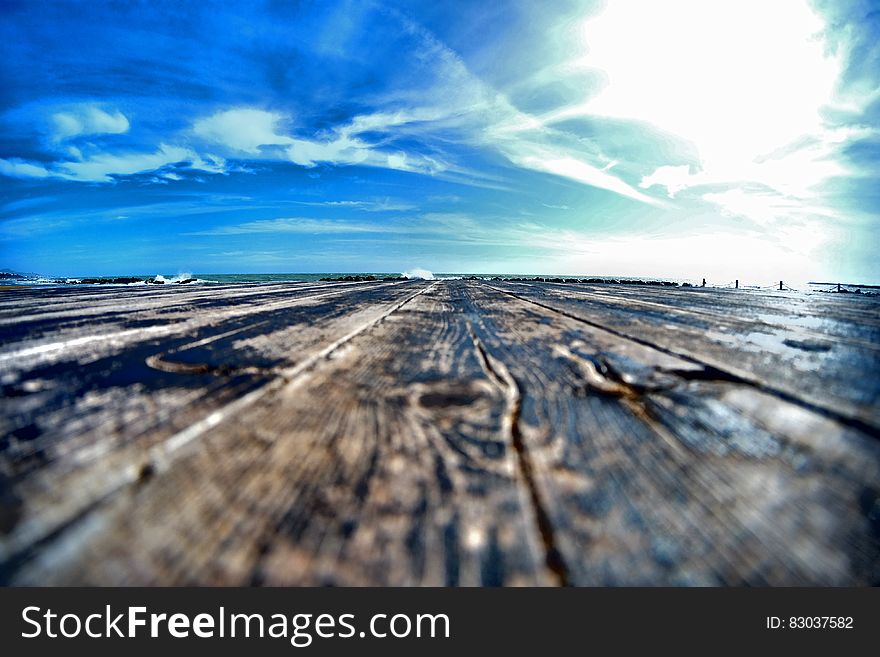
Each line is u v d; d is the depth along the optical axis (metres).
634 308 4.21
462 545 0.66
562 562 0.63
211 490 0.80
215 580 0.61
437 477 0.85
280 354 1.95
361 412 1.19
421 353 1.97
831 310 4.18
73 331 2.64
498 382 1.48
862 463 0.90
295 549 0.65
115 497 0.78
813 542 0.67
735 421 1.12
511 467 0.88
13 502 0.76
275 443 0.99
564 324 3.01
